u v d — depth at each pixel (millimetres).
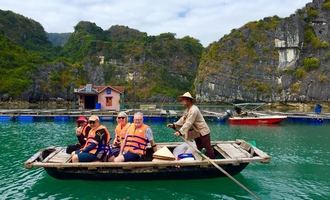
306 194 8570
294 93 83500
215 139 20141
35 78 86000
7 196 8375
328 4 88688
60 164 8484
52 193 8555
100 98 44750
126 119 10156
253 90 90438
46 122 30625
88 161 8828
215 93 97062
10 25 135750
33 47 135750
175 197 8227
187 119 9055
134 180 9023
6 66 85125
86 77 113500
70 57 135000
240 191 8719
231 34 101500
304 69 84688
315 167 11500
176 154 9555
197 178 9195
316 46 86062
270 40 92500
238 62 95250
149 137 9242
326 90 79812
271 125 28781
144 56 130750
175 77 131625
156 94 117875
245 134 22406
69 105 75750
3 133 22250
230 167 9125
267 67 90562
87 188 8820
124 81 124875
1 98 77625
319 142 18375
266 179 9875
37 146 16625
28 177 10117
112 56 129250
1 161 12656
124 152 8984
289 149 15820
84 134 9992
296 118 31828
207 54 106000
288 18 89188
